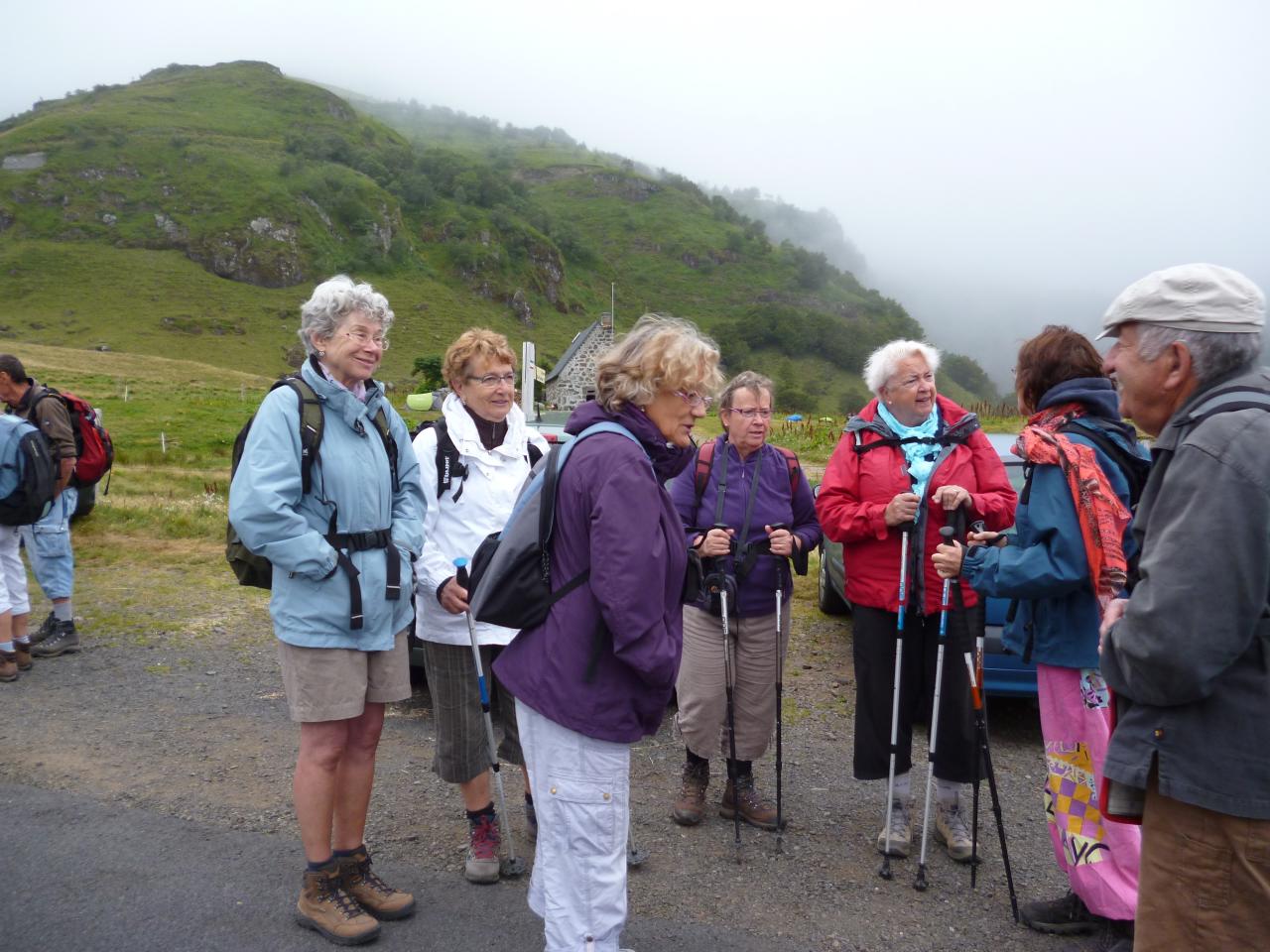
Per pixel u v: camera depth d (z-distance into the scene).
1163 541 1.89
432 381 94.00
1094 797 2.82
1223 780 1.88
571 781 2.38
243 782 4.07
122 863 3.30
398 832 3.68
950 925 3.08
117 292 117.19
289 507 2.74
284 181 147.50
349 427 2.95
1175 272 2.09
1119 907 2.73
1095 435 2.89
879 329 181.25
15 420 5.26
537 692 2.37
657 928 3.00
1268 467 1.82
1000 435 6.08
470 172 187.25
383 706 3.13
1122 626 1.96
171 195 137.75
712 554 3.62
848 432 3.70
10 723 4.70
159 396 45.28
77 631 6.46
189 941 2.83
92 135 145.75
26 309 110.44
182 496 12.89
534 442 3.77
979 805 4.08
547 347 142.38
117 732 4.63
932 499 3.49
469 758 3.27
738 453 3.87
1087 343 3.04
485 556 2.72
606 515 2.27
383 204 153.62
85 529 9.77
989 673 4.74
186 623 6.72
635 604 2.23
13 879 3.16
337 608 2.81
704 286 192.25
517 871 3.34
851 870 3.45
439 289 145.75
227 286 125.69
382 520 2.99
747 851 3.59
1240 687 1.88
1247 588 1.81
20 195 132.62
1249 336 2.02
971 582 3.00
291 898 3.11
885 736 3.61
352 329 2.91
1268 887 1.88
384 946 2.86
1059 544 2.74
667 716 5.25
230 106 186.12
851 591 3.67
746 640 3.74
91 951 2.76
